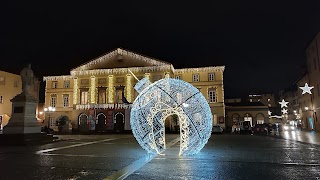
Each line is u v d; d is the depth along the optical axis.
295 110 69.12
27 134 18.31
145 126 12.96
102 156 12.06
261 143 19.08
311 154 12.37
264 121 57.09
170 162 10.17
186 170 8.53
